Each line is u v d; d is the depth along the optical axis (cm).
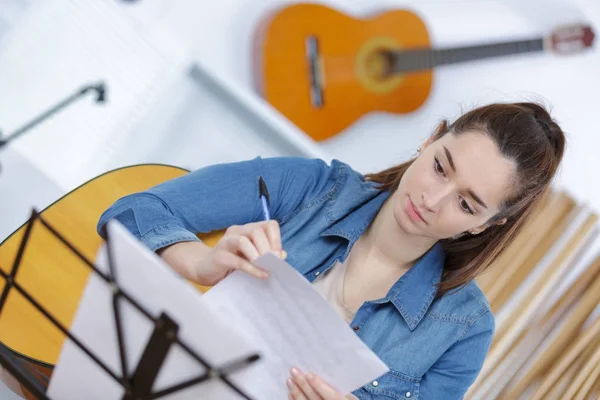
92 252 146
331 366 101
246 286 103
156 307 88
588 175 299
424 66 289
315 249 137
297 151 237
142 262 85
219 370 91
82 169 221
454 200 122
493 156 120
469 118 125
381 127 293
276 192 138
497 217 126
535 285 202
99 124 226
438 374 140
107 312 91
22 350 128
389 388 136
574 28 301
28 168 214
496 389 195
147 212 128
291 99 275
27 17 224
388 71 287
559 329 199
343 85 281
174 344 90
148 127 230
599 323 193
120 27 233
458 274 138
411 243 133
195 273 117
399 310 135
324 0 286
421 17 297
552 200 204
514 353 198
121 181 159
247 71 273
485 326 140
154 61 234
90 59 228
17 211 208
